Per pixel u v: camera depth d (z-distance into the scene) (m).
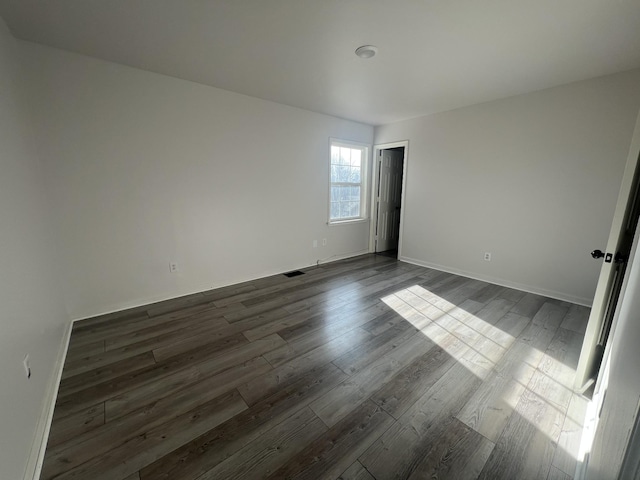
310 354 2.08
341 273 4.06
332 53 2.25
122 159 2.60
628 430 0.51
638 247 0.94
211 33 1.99
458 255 3.97
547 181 3.06
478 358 2.03
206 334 2.35
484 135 3.51
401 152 5.52
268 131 3.57
